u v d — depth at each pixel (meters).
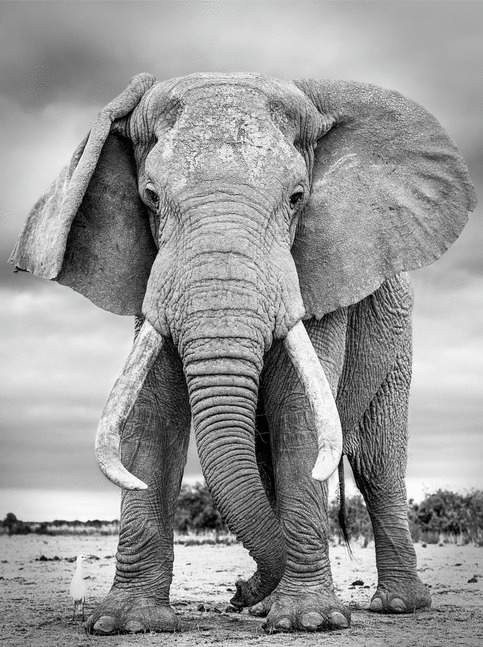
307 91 8.82
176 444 8.49
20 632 8.34
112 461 7.62
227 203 7.92
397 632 8.36
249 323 7.73
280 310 7.94
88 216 8.57
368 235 8.83
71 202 8.18
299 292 8.07
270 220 8.02
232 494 7.52
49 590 12.05
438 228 9.00
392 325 10.22
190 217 7.92
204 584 12.60
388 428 10.70
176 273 7.89
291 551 8.25
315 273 8.68
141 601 8.19
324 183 8.77
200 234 7.86
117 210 8.58
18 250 8.85
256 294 7.79
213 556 16.52
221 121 8.12
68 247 8.55
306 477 8.31
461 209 9.05
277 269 7.97
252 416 7.70
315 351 8.76
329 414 7.72
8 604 10.48
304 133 8.55
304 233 8.66
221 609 10.02
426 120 9.03
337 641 7.63
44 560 16.50
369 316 9.95
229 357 7.68
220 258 7.79
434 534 19.61
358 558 16.11
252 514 7.50
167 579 8.33
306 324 8.82
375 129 8.94
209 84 8.29
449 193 9.03
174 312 7.88
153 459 8.32
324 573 8.29
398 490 10.79
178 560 15.81
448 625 8.99
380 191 8.90
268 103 8.29
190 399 7.77
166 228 8.07
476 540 19.08
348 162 8.87
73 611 9.57
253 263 7.83
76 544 21.06
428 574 13.68
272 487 9.84
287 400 8.39
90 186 8.55
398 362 10.68
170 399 8.36
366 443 10.70
